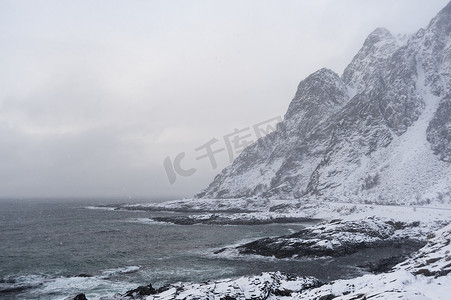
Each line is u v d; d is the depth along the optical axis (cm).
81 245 6544
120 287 3672
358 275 4053
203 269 4494
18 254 5616
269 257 5188
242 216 10944
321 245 5425
